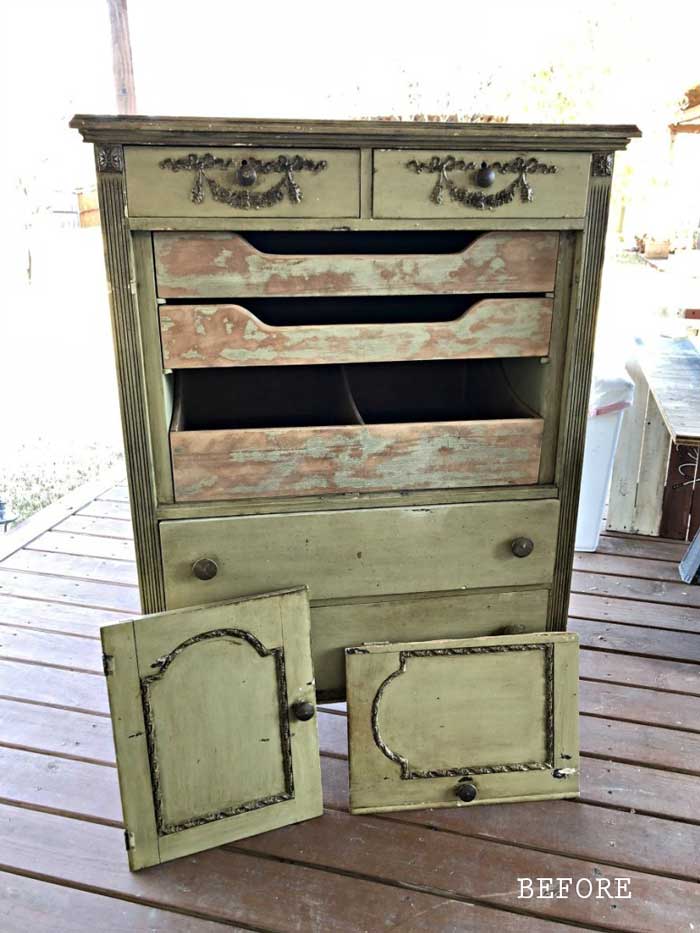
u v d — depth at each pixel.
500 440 1.32
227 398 1.70
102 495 2.94
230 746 1.28
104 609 2.09
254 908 1.17
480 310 1.24
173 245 1.13
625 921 1.14
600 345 2.68
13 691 1.72
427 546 1.35
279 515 1.29
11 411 4.12
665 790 1.42
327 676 1.40
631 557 2.42
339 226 1.14
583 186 1.17
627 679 1.77
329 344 1.21
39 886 1.21
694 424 1.61
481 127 1.10
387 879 1.22
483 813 1.37
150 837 1.24
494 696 1.38
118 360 1.16
